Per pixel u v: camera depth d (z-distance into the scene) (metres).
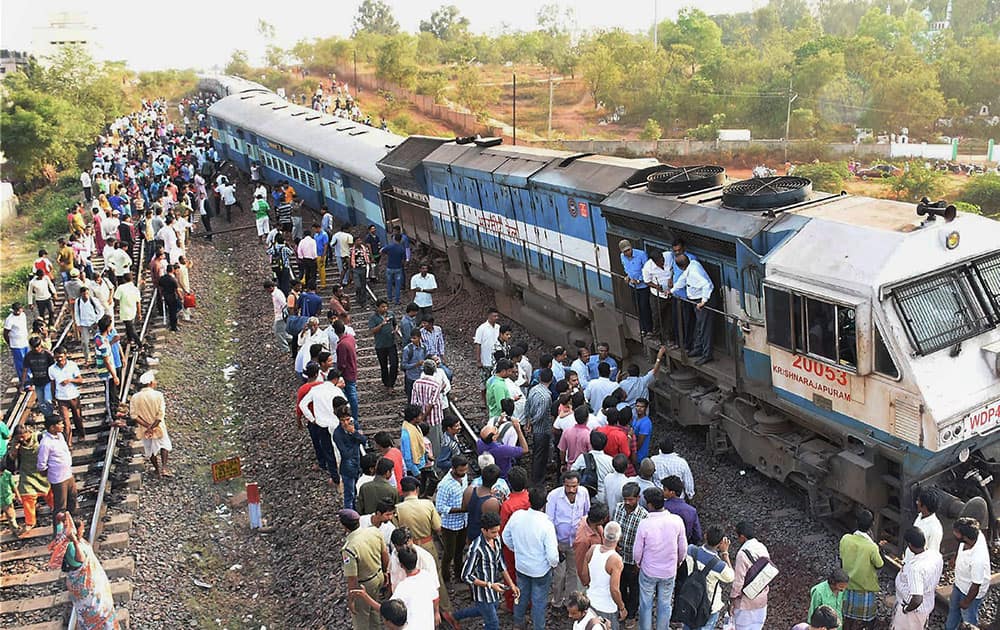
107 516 13.85
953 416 10.14
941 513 10.55
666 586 9.39
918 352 10.26
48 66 67.31
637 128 73.25
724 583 8.91
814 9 116.44
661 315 14.91
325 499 14.41
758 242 12.57
